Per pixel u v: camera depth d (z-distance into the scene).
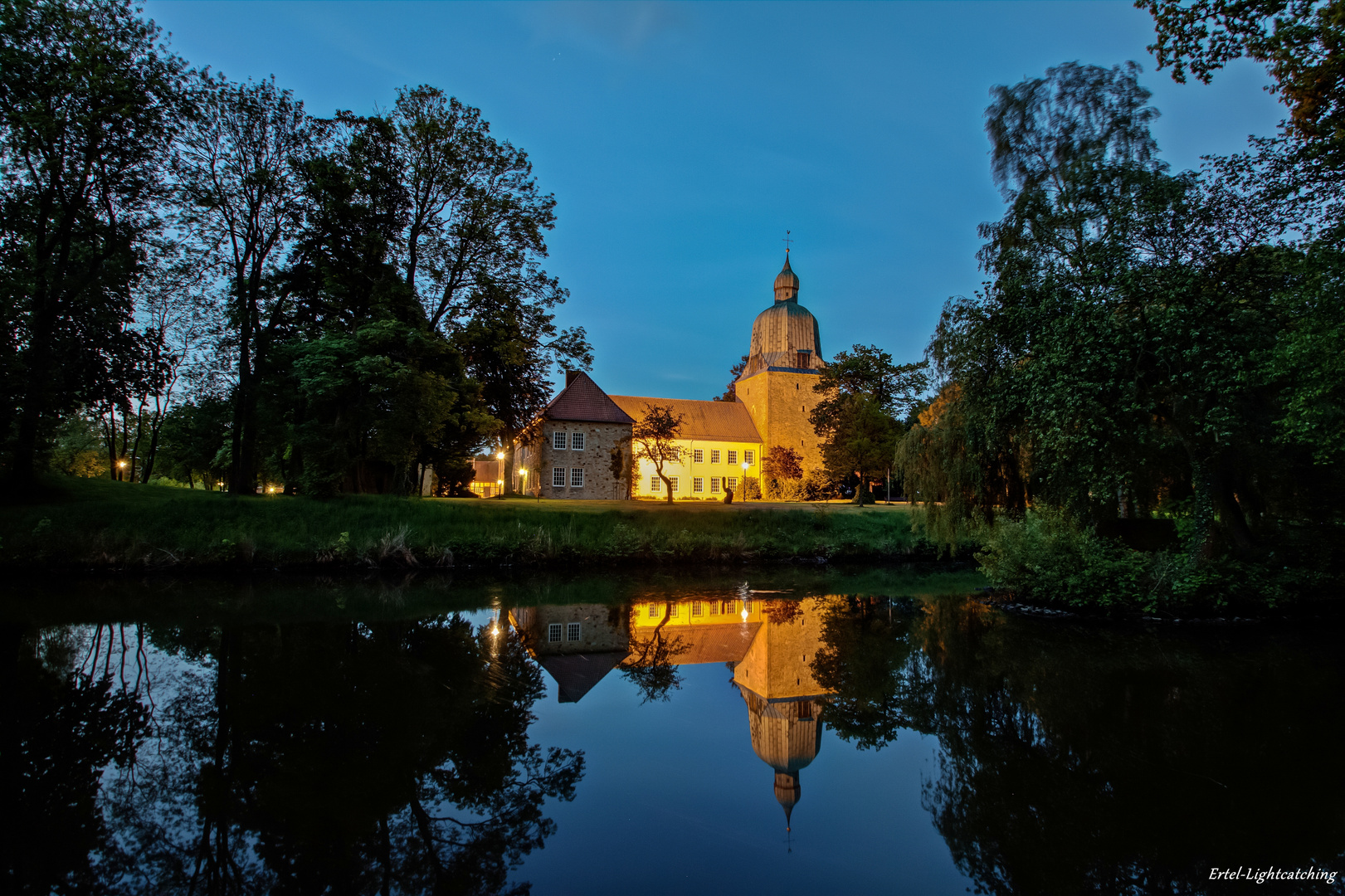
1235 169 12.20
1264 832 4.86
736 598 16.41
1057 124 16.61
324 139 24.38
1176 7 8.77
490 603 14.99
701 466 58.69
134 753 6.04
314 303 26.06
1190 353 11.45
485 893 3.94
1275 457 12.97
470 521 22.34
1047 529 14.64
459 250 27.39
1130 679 8.98
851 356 44.22
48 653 9.61
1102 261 12.79
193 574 18.05
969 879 4.20
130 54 19.86
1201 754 6.36
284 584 17.12
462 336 27.09
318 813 5.02
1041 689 8.59
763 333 63.53
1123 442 13.09
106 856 4.34
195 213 22.59
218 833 4.70
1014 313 14.08
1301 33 8.12
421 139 25.94
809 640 11.58
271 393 23.75
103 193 20.56
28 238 20.02
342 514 21.14
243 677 8.49
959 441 16.88
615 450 43.56
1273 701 8.05
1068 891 4.08
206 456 37.09
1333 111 8.59
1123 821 5.04
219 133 22.58
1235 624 12.68
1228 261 12.29
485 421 26.00
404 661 9.44
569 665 9.59
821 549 25.23
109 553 17.59
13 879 4.09
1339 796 5.45
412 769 5.85
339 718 7.07
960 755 6.38
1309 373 9.82
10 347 18.61
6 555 16.86
